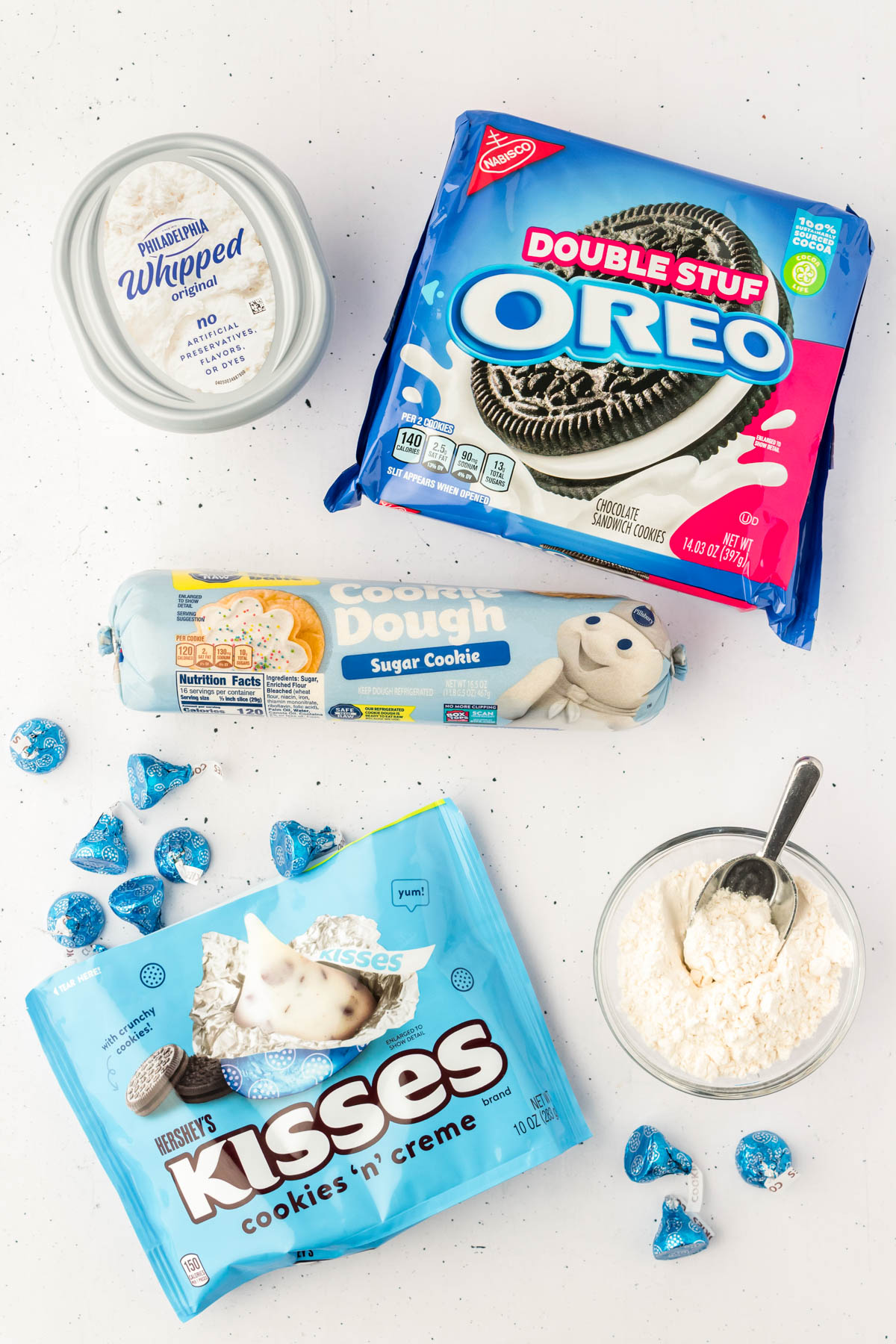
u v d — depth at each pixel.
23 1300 0.72
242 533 0.74
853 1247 0.73
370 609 0.69
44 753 0.72
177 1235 0.69
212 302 0.69
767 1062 0.70
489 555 0.73
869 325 0.74
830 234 0.68
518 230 0.67
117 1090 0.70
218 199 0.69
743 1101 0.73
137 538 0.74
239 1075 0.70
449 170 0.67
